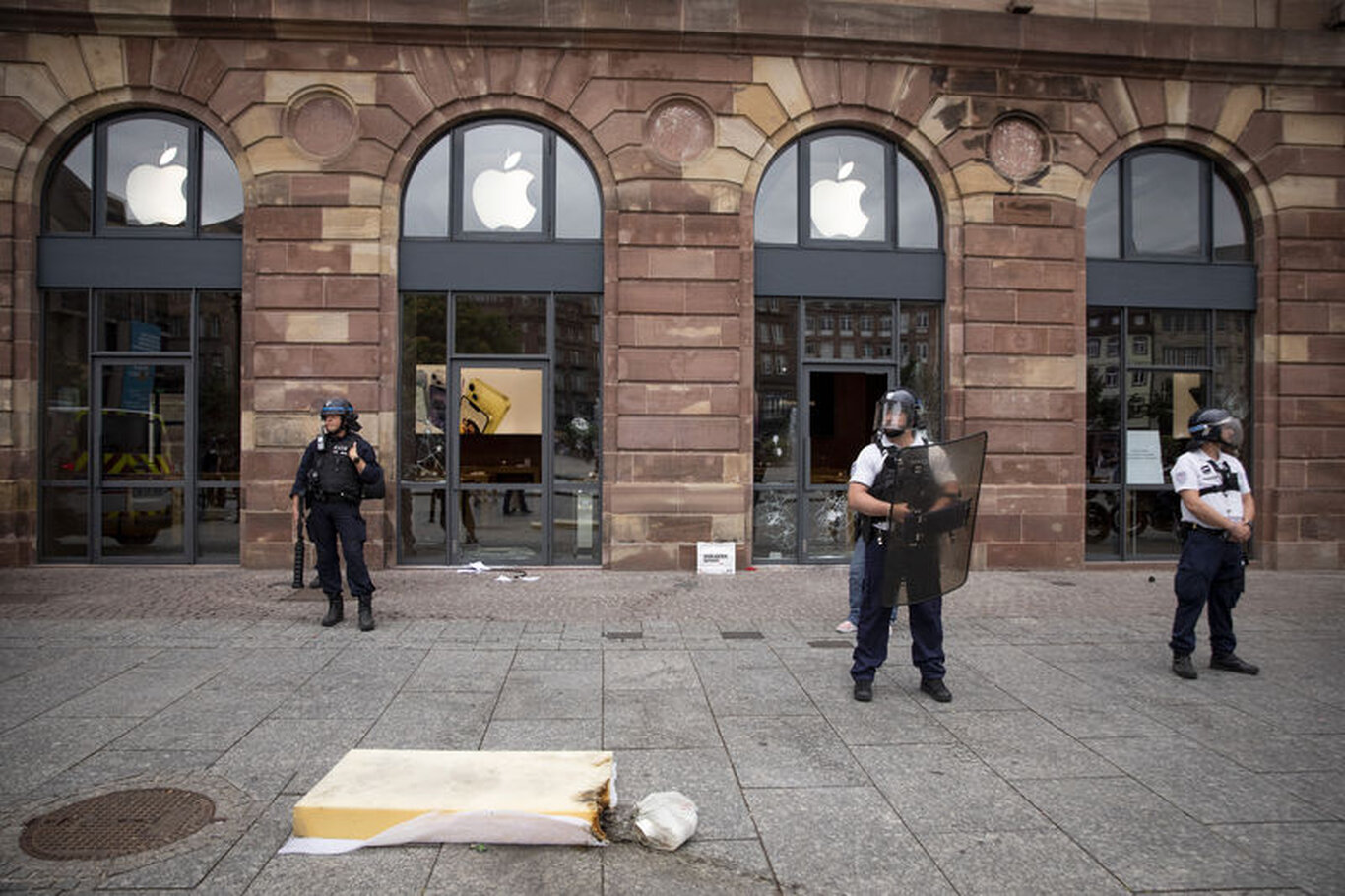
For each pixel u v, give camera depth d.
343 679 5.44
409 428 9.98
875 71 10.14
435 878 3.03
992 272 10.23
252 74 9.66
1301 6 10.62
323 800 3.36
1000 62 10.21
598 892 2.96
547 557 10.02
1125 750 4.33
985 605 8.16
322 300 9.67
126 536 9.89
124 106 9.73
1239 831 3.44
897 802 3.70
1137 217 10.80
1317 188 10.69
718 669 5.79
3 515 9.59
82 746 4.24
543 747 4.30
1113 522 10.66
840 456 10.34
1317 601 8.53
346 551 6.72
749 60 10.00
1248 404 10.91
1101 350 10.73
